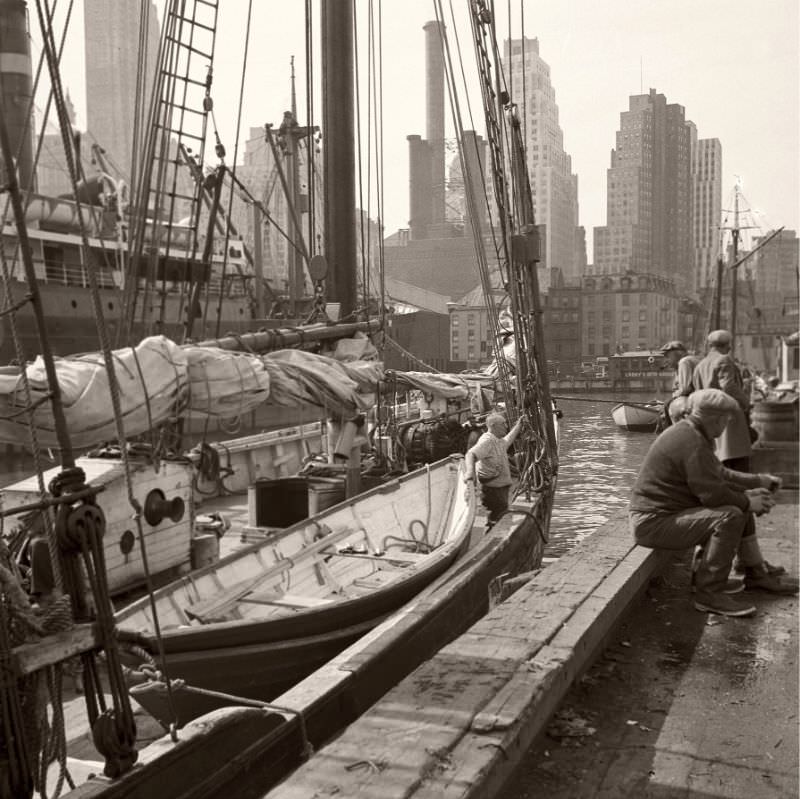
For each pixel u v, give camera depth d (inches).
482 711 125.9
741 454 257.6
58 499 103.3
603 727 142.8
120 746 112.5
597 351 4680.1
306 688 178.5
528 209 422.6
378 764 109.9
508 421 488.7
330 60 561.0
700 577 204.8
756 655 174.7
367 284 587.8
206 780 133.3
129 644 124.7
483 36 413.4
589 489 962.7
